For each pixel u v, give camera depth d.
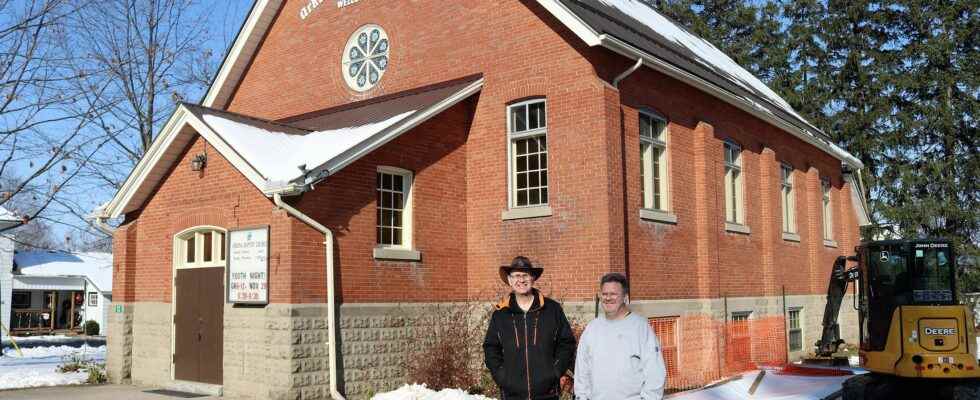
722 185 20.72
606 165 15.57
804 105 43.03
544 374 7.41
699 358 18.50
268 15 22.02
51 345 37.62
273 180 13.88
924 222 40.47
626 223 16.66
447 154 17.08
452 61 18.22
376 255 15.30
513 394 7.45
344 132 16.16
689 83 18.45
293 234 14.06
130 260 17.80
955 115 40.69
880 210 41.06
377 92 19.55
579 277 15.67
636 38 18.45
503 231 16.81
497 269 16.78
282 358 13.87
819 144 26.20
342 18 20.61
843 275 18.72
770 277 22.67
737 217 21.86
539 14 16.86
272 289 14.23
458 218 17.17
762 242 22.86
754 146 22.83
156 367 16.81
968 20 40.88
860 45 42.97
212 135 15.30
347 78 20.31
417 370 15.06
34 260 54.16
